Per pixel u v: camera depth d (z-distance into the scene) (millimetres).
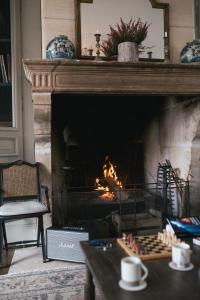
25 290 2064
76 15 2801
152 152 3660
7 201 2453
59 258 2273
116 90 2641
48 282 2107
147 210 3092
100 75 2584
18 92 2920
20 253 2459
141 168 3678
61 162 3346
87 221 2877
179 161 3238
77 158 3443
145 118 3639
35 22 2959
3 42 2943
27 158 2971
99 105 3473
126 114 3578
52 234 2293
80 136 3449
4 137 2842
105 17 2867
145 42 2943
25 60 2400
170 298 1059
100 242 1673
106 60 2814
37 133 2576
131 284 1139
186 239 1691
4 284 2051
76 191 3271
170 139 3391
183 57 2809
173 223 1851
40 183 2598
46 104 2551
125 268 1152
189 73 2713
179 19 3023
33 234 2748
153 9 2963
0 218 2174
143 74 2648
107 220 2924
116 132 3572
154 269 1294
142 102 3570
